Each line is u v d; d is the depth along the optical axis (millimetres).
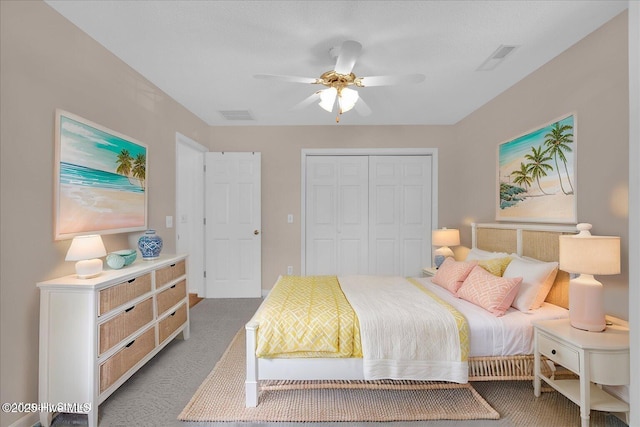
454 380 1895
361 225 4426
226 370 2379
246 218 4305
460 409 1901
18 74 1692
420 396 2043
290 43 2283
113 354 1929
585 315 1838
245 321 3449
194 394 2074
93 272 1915
